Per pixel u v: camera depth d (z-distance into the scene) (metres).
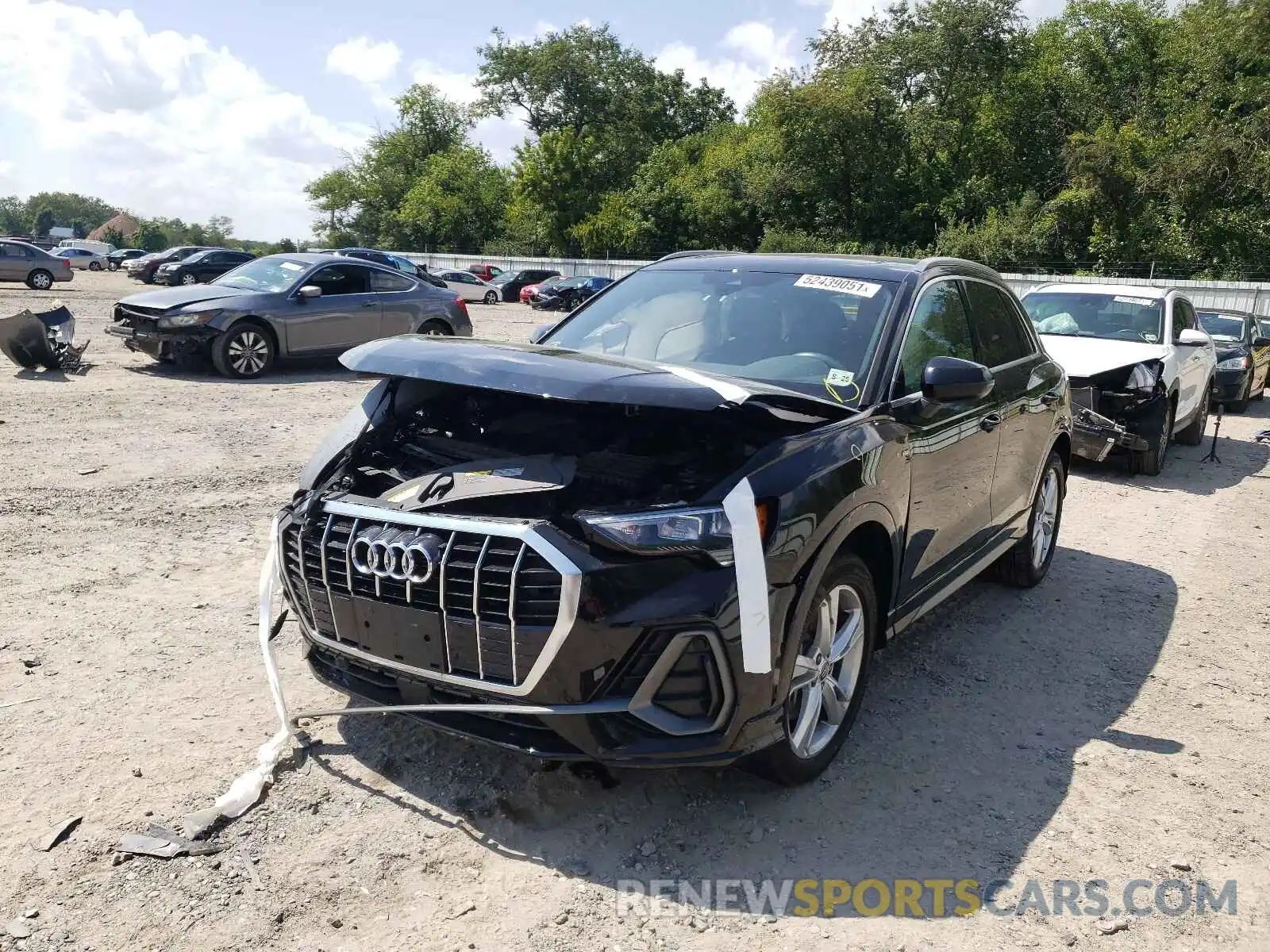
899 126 46.94
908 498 3.68
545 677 2.71
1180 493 8.65
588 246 53.22
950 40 46.41
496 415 3.84
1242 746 3.85
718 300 4.29
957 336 4.50
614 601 2.70
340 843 2.90
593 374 2.92
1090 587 5.81
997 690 4.27
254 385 11.41
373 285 13.08
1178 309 10.25
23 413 8.81
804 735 3.27
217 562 5.26
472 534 2.82
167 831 2.89
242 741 3.43
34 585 4.78
